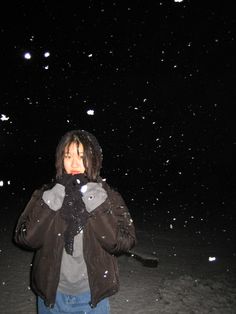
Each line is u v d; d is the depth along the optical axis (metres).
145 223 8.58
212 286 4.86
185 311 4.17
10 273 5.30
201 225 8.53
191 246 6.82
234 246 6.91
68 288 1.88
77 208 1.79
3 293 4.61
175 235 7.58
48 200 1.79
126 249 1.86
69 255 1.85
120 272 5.38
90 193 1.79
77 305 1.90
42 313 1.94
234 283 5.02
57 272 1.84
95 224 1.79
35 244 1.83
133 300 4.43
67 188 1.82
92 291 1.86
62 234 1.82
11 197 11.80
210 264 5.82
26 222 1.82
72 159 1.91
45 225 1.80
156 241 7.09
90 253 1.84
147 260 5.62
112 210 1.88
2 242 6.85
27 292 4.64
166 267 5.63
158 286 4.86
